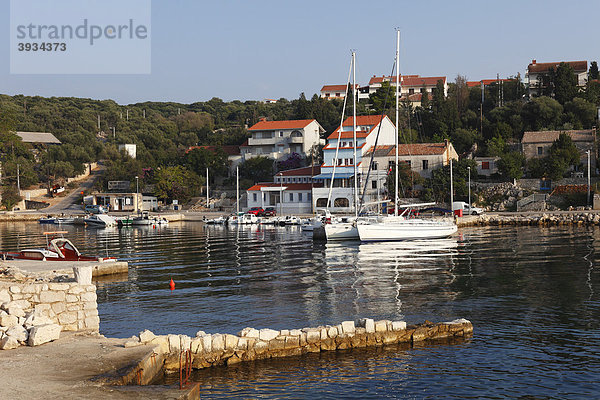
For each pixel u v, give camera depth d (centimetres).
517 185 9862
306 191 10994
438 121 12875
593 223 7662
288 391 1812
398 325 2286
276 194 11325
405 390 1827
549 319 2617
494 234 6819
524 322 2570
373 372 1969
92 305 2025
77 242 6756
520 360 2081
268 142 13512
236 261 4747
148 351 1761
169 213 11312
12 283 1970
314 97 16825
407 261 4603
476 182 10075
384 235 6275
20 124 16925
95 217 9744
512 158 10025
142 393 1418
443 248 5500
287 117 17462
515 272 3909
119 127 18725
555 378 1917
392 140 11719
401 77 18438
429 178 10269
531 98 13500
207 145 15975
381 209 8562
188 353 1930
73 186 14275
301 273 4053
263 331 2098
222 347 2016
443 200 9781
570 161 9969
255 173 13088
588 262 4266
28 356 1692
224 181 13225
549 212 8762
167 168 13000
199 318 2723
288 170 11944
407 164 10331
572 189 9362
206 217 10356
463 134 12144
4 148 13800
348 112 15175
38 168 14512
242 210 11588
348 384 1869
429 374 1953
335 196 10569
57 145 15825
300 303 3034
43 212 11856
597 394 1792
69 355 1703
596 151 10194
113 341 1875
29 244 6606
